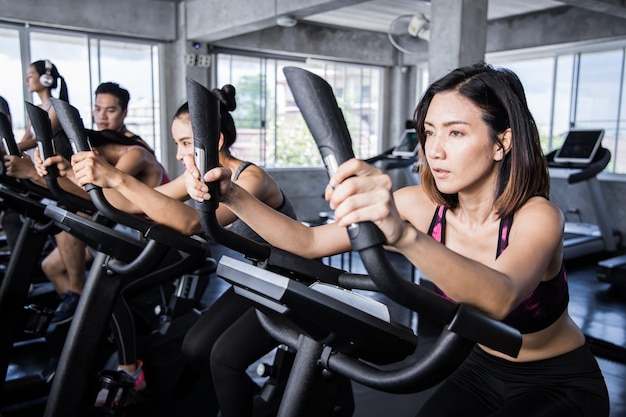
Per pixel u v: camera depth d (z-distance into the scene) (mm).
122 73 6758
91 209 1807
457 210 1265
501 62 8008
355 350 906
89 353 1605
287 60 8133
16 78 6047
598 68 6922
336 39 8203
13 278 2121
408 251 725
